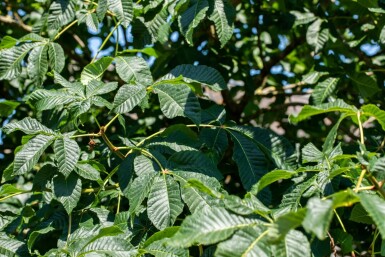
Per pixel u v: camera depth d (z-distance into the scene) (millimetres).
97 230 1238
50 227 1286
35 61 1445
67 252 1151
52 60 1454
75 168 1252
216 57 1860
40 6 2055
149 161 1235
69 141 1227
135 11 1502
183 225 896
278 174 1089
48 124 1455
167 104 1260
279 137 1358
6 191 1304
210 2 1378
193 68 1350
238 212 921
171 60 1789
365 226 1527
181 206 1146
